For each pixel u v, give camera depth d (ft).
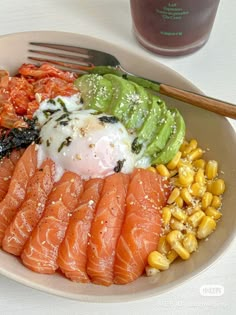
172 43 1.14
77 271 0.89
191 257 0.92
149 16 1.10
